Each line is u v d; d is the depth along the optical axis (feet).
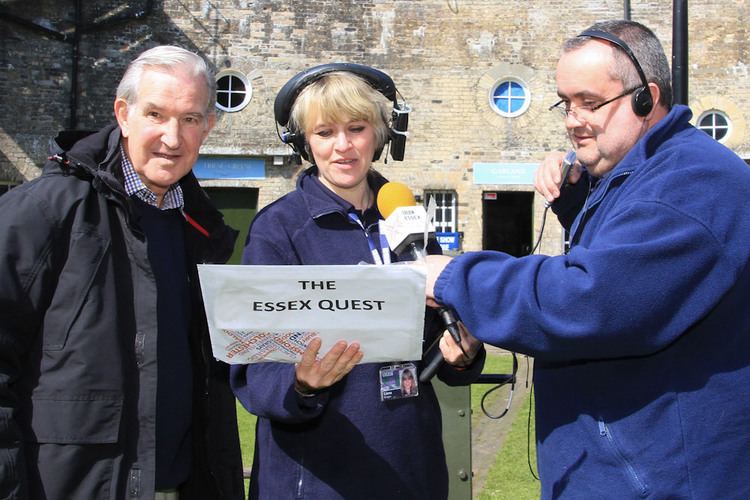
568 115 7.48
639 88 7.06
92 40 46.06
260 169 47.62
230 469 8.86
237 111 47.03
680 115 7.12
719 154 6.56
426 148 47.26
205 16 46.78
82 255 7.37
